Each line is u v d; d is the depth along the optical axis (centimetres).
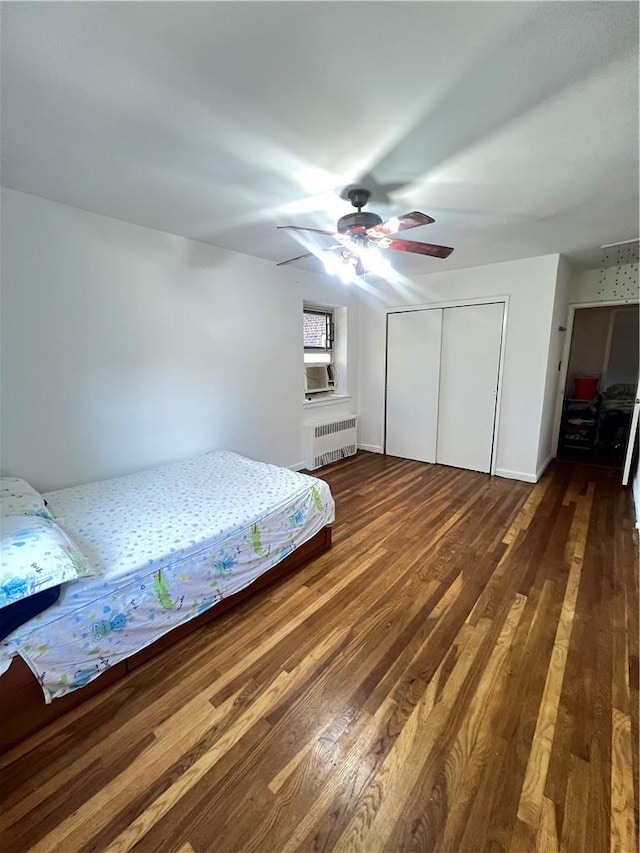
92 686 150
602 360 576
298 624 190
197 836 106
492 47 117
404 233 287
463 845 104
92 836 106
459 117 150
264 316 370
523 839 104
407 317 458
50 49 116
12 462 228
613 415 521
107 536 183
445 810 111
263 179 200
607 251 341
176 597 172
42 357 234
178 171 192
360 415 527
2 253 213
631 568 234
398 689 152
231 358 345
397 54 119
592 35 112
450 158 180
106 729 137
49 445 242
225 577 193
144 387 286
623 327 561
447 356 435
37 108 144
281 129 158
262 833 107
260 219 257
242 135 162
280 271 381
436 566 239
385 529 291
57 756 127
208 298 320
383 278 451
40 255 227
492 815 110
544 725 136
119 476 275
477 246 323
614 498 346
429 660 167
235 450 360
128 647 158
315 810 112
